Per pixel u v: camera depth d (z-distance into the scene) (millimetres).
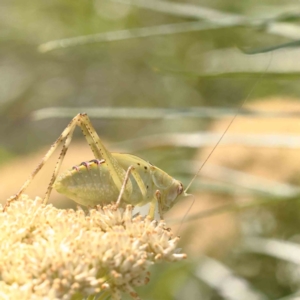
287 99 397
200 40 571
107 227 270
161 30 308
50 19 608
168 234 269
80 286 257
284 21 301
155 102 664
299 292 315
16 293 255
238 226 358
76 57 711
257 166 351
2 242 265
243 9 460
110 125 770
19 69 789
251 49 283
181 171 341
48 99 802
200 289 363
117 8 591
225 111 304
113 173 284
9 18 663
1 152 776
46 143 863
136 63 651
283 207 359
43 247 260
